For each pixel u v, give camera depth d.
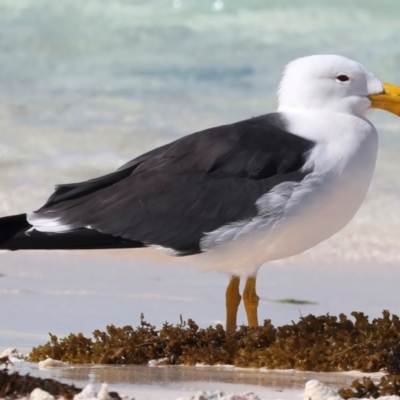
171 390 9.11
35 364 10.48
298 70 12.58
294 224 11.60
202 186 11.73
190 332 11.25
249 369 10.51
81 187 12.05
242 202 11.58
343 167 11.73
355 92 12.52
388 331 11.09
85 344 11.00
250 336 11.12
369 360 10.45
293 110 12.51
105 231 11.67
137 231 11.67
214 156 11.85
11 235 11.62
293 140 11.92
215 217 11.60
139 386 9.26
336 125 12.05
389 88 12.61
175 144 12.24
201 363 10.83
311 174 11.60
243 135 11.99
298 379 9.89
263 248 11.73
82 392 8.36
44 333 12.09
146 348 10.91
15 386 8.69
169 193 11.77
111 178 12.13
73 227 11.70
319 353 10.66
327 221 11.84
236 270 11.98
